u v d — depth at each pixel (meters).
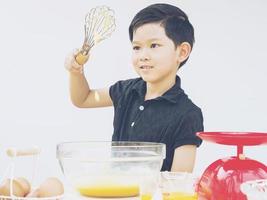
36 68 1.60
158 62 1.56
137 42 1.58
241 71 1.57
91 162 0.91
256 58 1.57
